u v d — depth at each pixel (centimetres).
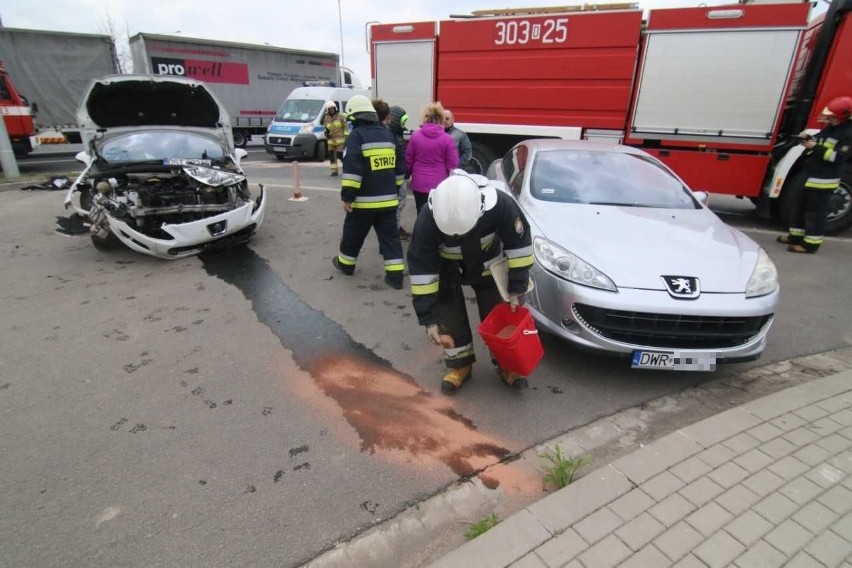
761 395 311
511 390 310
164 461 246
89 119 591
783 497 215
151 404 291
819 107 613
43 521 211
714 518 204
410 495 227
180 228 507
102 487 229
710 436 255
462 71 813
